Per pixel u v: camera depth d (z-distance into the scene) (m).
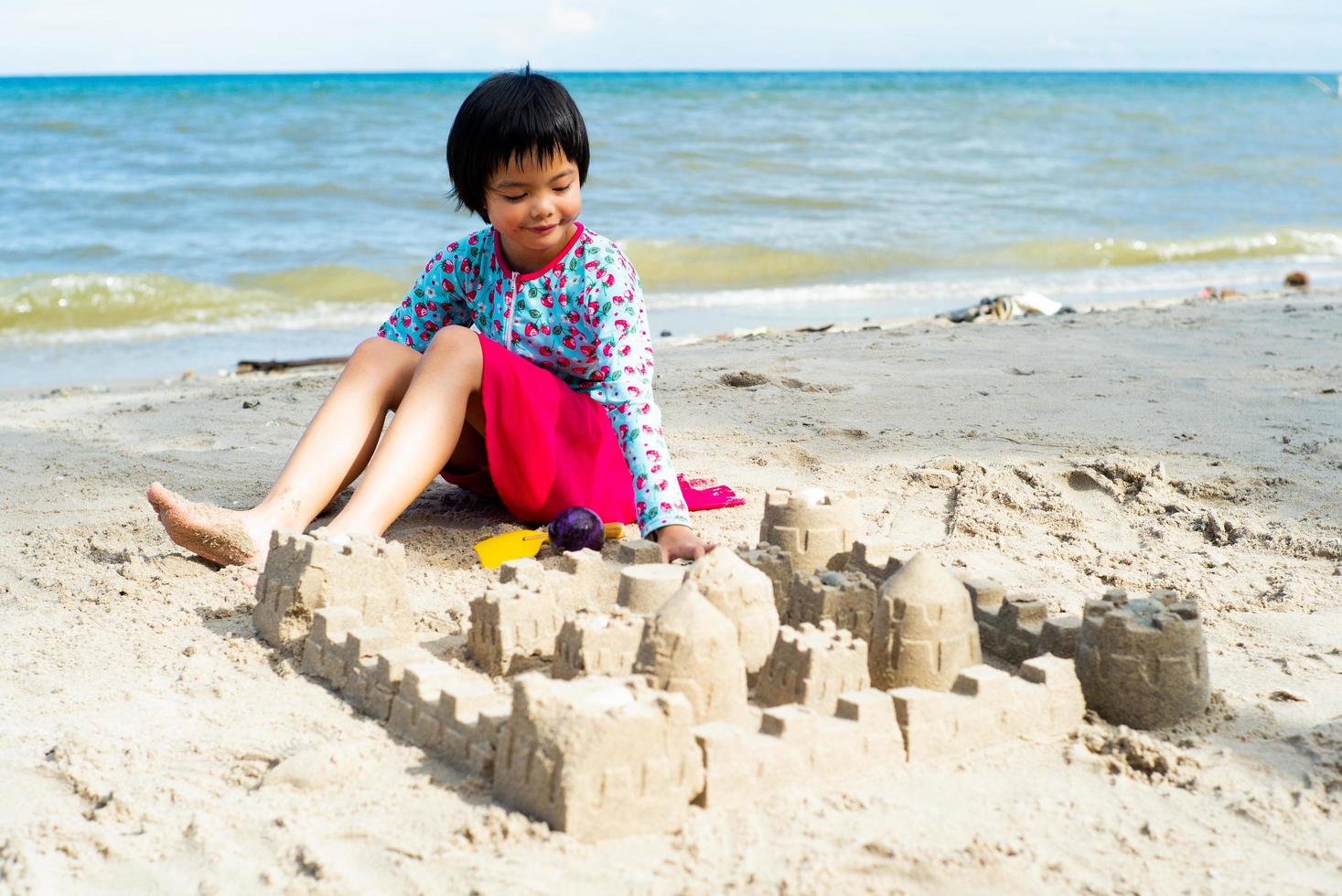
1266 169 28.66
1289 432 5.30
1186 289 14.27
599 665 2.59
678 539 3.51
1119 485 4.57
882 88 74.12
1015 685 2.57
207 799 2.32
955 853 2.09
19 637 3.20
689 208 20.17
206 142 30.50
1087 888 2.02
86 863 2.12
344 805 2.26
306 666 2.95
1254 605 3.41
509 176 3.69
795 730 2.30
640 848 2.08
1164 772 2.42
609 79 110.62
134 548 3.93
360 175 23.70
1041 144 33.41
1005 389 6.36
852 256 16.19
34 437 5.98
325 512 4.34
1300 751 2.50
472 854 2.06
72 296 12.67
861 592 2.89
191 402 7.03
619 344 3.90
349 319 12.62
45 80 149.88
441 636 3.16
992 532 4.05
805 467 4.91
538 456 3.87
